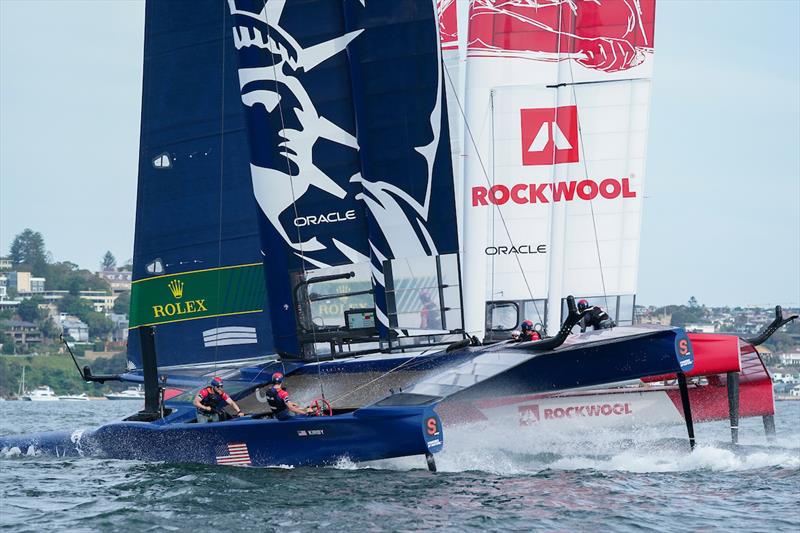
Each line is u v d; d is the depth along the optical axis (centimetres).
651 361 5269
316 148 5791
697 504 4453
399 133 5666
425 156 5644
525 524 4078
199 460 5428
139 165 6056
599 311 5803
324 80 5766
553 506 4375
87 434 5859
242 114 6069
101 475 5244
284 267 5816
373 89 5678
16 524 4162
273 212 5806
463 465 5291
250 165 5841
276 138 5794
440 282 5662
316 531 3975
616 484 4859
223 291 6075
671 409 6331
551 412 6041
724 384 6500
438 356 5784
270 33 5775
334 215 5791
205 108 6066
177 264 6034
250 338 6081
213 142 6069
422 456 5272
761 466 5375
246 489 4675
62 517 4275
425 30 5625
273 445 5197
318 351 5922
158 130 6056
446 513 4228
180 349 6041
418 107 5647
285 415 5153
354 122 5769
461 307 5666
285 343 5834
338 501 4425
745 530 4038
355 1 5684
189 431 5431
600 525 4084
